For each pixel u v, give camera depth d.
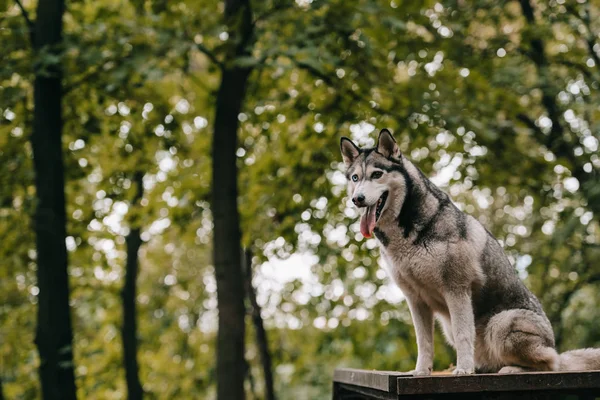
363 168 5.62
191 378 18.72
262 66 9.76
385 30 10.71
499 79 12.66
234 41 9.78
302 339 20.06
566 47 15.00
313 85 12.33
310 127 12.33
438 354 17.38
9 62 10.20
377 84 11.29
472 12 13.79
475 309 5.74
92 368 16.98
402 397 4.72
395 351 17.94
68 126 12.54
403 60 11.61
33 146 10.56
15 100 11.09
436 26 13.04
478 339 5.75
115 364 17.12
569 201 13.77
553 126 14.45
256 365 19.58
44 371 10.02
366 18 10.34
